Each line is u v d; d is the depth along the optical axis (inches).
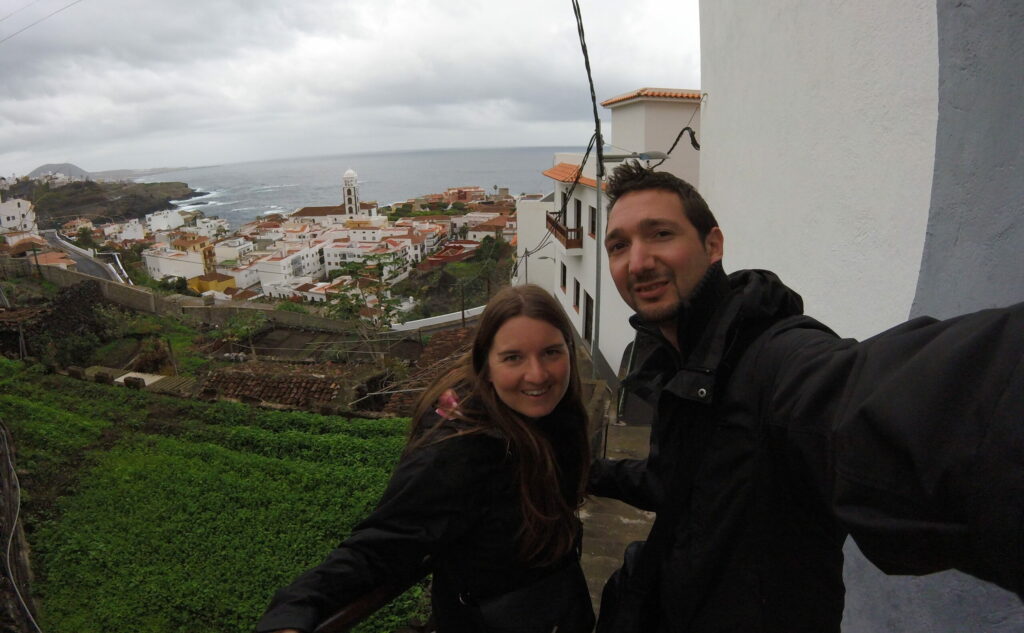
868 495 27.2
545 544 59.1
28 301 935.7
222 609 250.8
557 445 64.9
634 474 65.5
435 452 57.1
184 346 806.5
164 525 308.7
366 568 53.6
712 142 217.6
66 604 260.8
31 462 364.2
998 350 24.0
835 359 33.4
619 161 389.4
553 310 59.1
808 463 33.3
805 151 134.5
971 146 59.6
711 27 215.3
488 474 57.9
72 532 307.3
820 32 125.5
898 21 93.8
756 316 43.3
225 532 300.8
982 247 57.7
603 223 531.8
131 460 376.5
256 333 828.0
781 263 150.8
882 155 100.3
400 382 491.8
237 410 445.7
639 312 49.8
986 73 56.3
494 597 60.2
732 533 42.3
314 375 521.3
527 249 976.9
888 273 98.9
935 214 67.4
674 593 47.2
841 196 116.4
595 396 274.1
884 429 26.2
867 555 28.2
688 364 45.4
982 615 55.5
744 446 41.3
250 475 353.7
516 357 57.1
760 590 41.6
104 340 804.0
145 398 478.0
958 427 23.8
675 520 47.8
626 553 61.6
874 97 102.3
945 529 24.4
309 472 349.1
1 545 278.4
